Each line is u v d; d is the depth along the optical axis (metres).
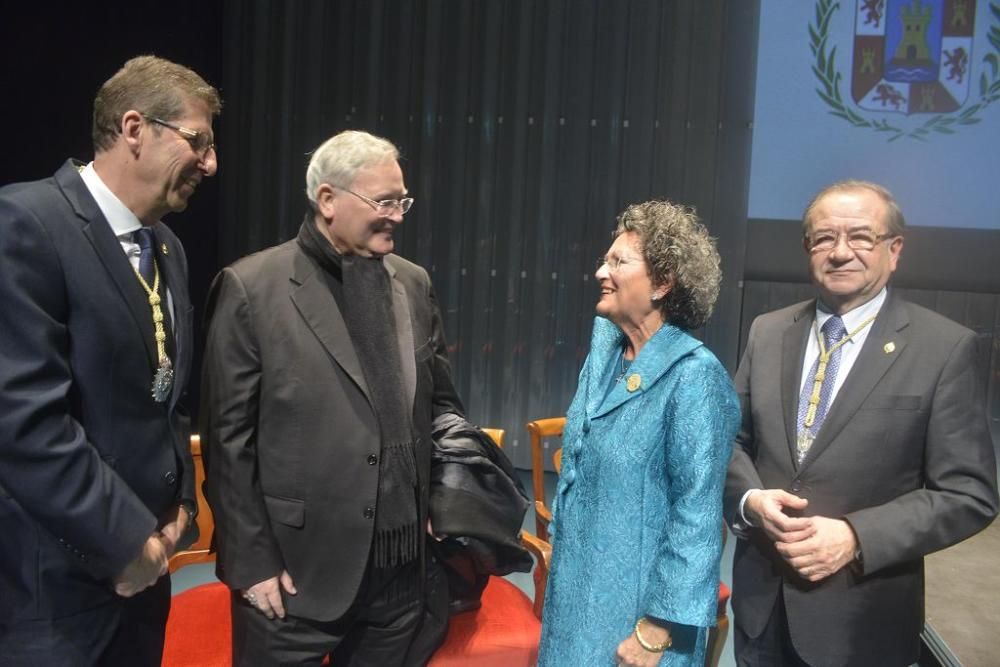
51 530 1.39
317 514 1.64
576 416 1.55
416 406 1.76
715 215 4.38
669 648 1.40
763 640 1.62
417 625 1.83
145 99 1.43
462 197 4.57
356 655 1.79
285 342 1.63
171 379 1.57
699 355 1.40
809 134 4.30
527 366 4.64
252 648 1.68
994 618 2.77
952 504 1.46
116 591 1.48
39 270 1.36
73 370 1.42
